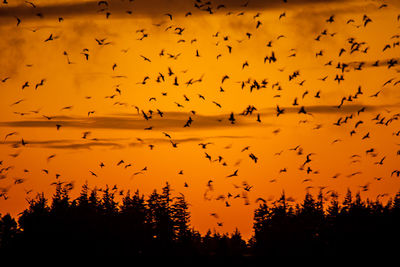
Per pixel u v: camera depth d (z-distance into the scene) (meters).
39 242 114.50
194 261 127.19
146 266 121.25
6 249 114.94
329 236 130.50
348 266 119.94
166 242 133.00
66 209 122.38
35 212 119.06
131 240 125.75
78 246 116.12
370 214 131.88
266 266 125.44
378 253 120.69
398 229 124.12
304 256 127.69
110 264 118.50
